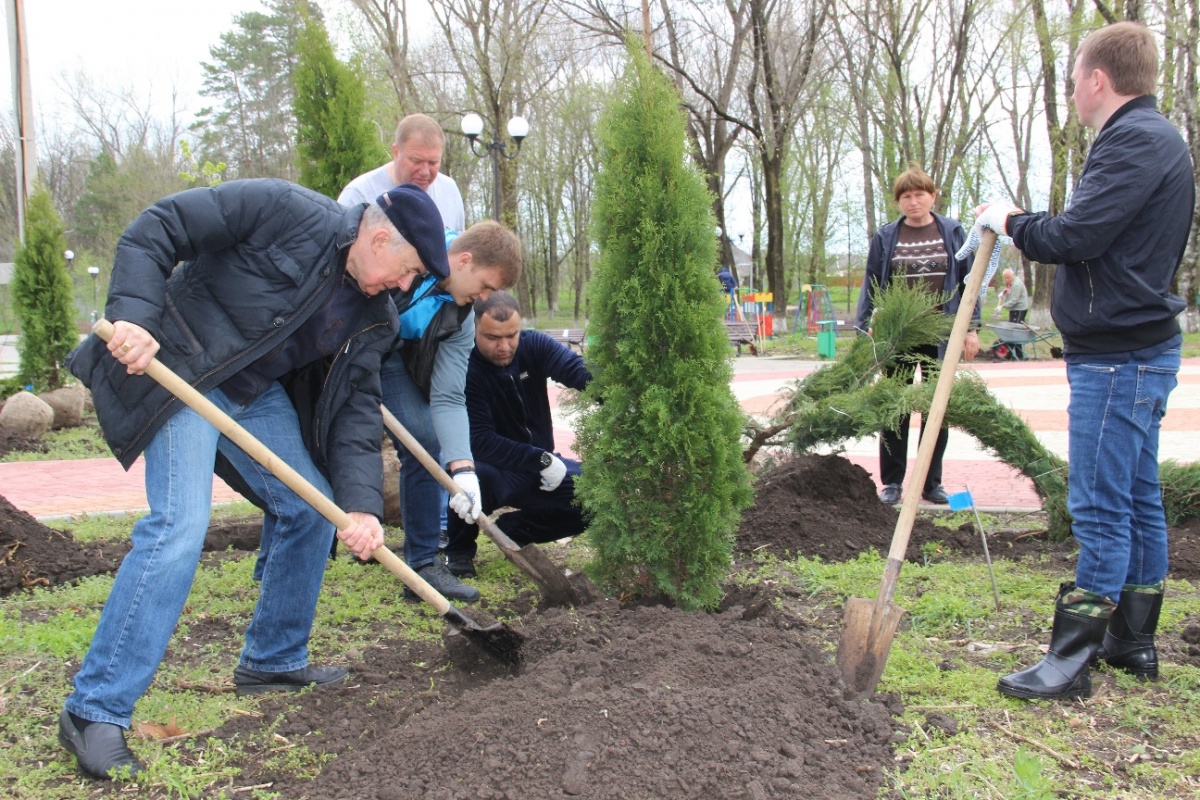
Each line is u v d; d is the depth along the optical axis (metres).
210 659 3.90
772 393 14.43
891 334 6.04
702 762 2.67
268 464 3.02
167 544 2.90
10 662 3.75
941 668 3.66
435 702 3.32
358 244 3.10
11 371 18.88
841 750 2.84
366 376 3.35
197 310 3.07
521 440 5.16
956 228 6.56
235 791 2.76
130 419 2.96
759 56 26.72
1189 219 3.34
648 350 3.97
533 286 45.09
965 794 2.64
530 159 36.62
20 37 14.49
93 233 45.03
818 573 4.95
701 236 3.96
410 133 5.30
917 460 3.49
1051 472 5.61
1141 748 2.96
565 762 2.67
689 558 4.09
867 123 35.16
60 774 2.84
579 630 3.68
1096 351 3.40
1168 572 4.86
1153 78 3.33
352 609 4.45
